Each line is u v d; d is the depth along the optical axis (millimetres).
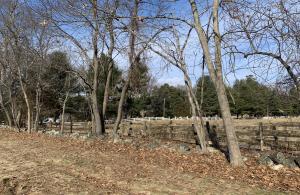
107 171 13031
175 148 17531
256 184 10891
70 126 36281
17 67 33844
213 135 20125
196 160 14805
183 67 17625
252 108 54812
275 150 16922
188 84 17641
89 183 11406
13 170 13477
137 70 25328
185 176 12102
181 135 22891
